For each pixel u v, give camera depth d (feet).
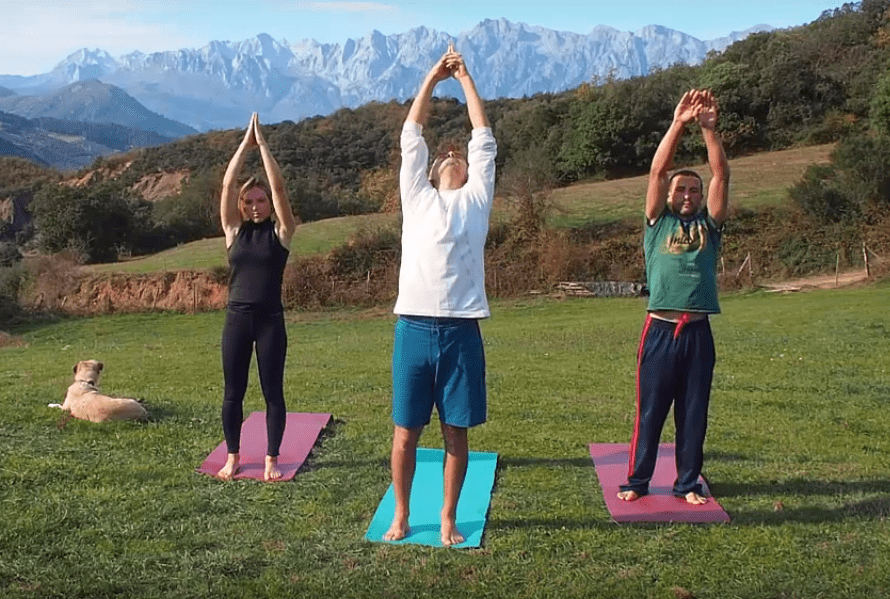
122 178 251.39
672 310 17.54
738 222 116.26
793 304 76.38
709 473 20.75
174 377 40.06
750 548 15.88
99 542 16.07
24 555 15.43
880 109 127.75
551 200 124.67
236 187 19.58
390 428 25.26
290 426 24.31
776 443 24.39
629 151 167.73
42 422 24.81
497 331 70.64
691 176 17.56
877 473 20.74
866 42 198.08
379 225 123.75
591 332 64.85
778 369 40.19
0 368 48.70
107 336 93.40
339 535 16.57
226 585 14.40
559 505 18.30
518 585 14.48
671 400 18.16
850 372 38.91
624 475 19.99
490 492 19.04
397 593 14.20
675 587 14.30
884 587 14.26
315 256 115.55
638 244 114.93
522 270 111.75
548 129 185.26
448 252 15.19
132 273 112.16
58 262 115.65
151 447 22.63
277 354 19.57
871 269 97.45
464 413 15.48
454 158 16.87
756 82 170.19
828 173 117.39
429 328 15.30
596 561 15.40
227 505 18.15
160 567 15.06
